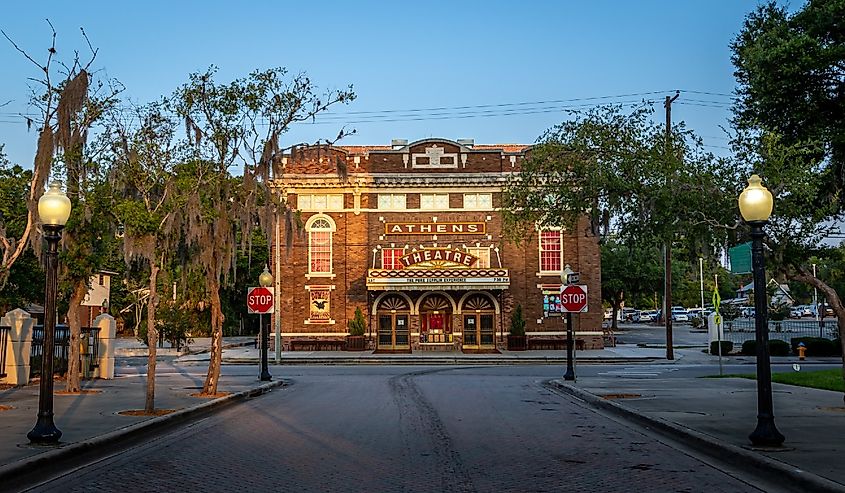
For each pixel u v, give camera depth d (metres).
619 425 15.58
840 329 17.80
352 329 46.50
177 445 13.05
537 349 46.75
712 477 10.30
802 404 17.33
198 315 51.19
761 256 12.23
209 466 11.08
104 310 60.69
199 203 18.81
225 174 20.16
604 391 21.70
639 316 106.62
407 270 45.91
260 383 25.20
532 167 22.22
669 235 18.73
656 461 11.48
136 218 17.88
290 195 47.56
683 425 14.31
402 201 47.66
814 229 17.64
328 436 14.00
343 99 26.39
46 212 12.52
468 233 47.25
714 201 17.98
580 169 20.89
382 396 21.78
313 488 9.58
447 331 47.31
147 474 10.51
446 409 18.44
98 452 12.31
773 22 20.41
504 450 12.46
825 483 9.09
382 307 47.59
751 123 19.48
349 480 10.05
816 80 19.08
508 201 23.98
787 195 17.45
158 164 19.05
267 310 26.58
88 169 21.02
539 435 14.17
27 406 17.41
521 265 47.22
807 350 42.16
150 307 17.03
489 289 46.00
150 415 15.99
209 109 19.86
